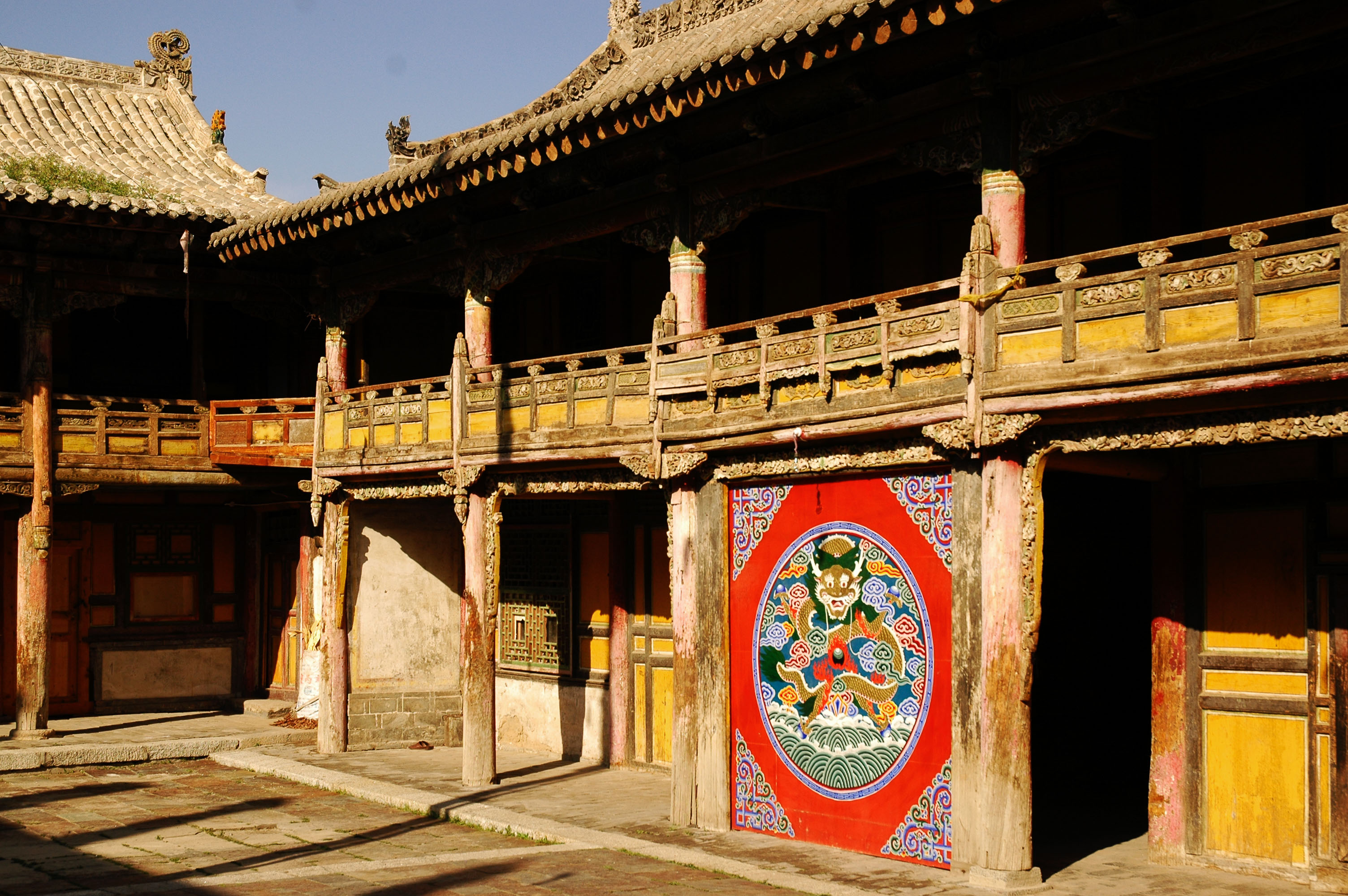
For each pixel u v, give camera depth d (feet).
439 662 68.85
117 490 75.31
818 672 42.91
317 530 71.82
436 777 57.93
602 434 49.01
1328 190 38.42
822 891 36.45
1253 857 37.99
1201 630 39.58
